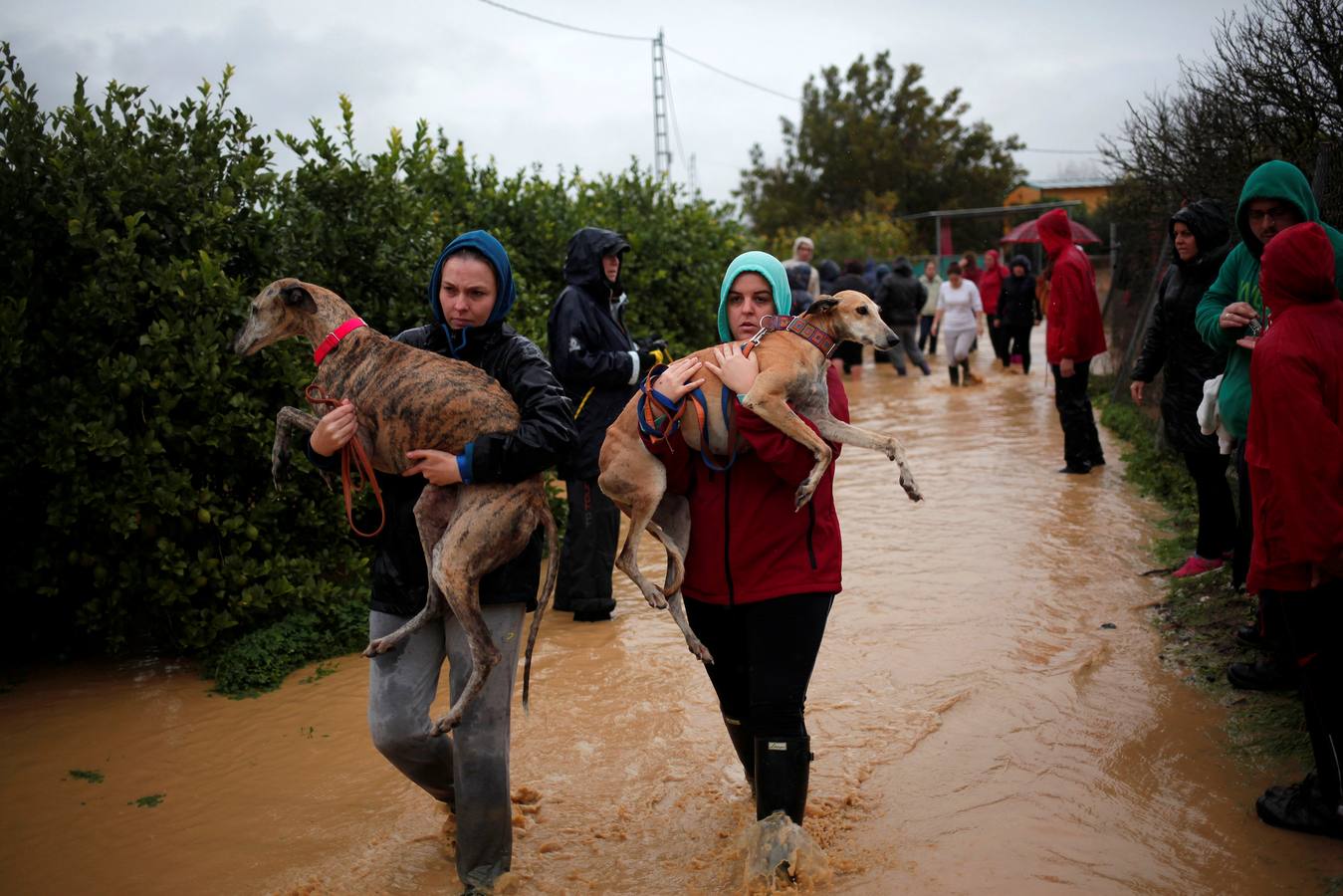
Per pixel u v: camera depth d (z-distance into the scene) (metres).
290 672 5.07
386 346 3.11
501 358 3.19
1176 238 5.58
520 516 2.99
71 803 3.79
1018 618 5.29
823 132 50.59
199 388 5.13
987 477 8.62
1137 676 4.54
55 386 4.93
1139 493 7.77
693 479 3.30
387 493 3.16
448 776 3.32
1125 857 3.16
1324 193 5.71
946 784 3.68
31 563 5.14
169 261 5.29
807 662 3.14
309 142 6.07
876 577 6.07
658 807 3.65
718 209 14.14
